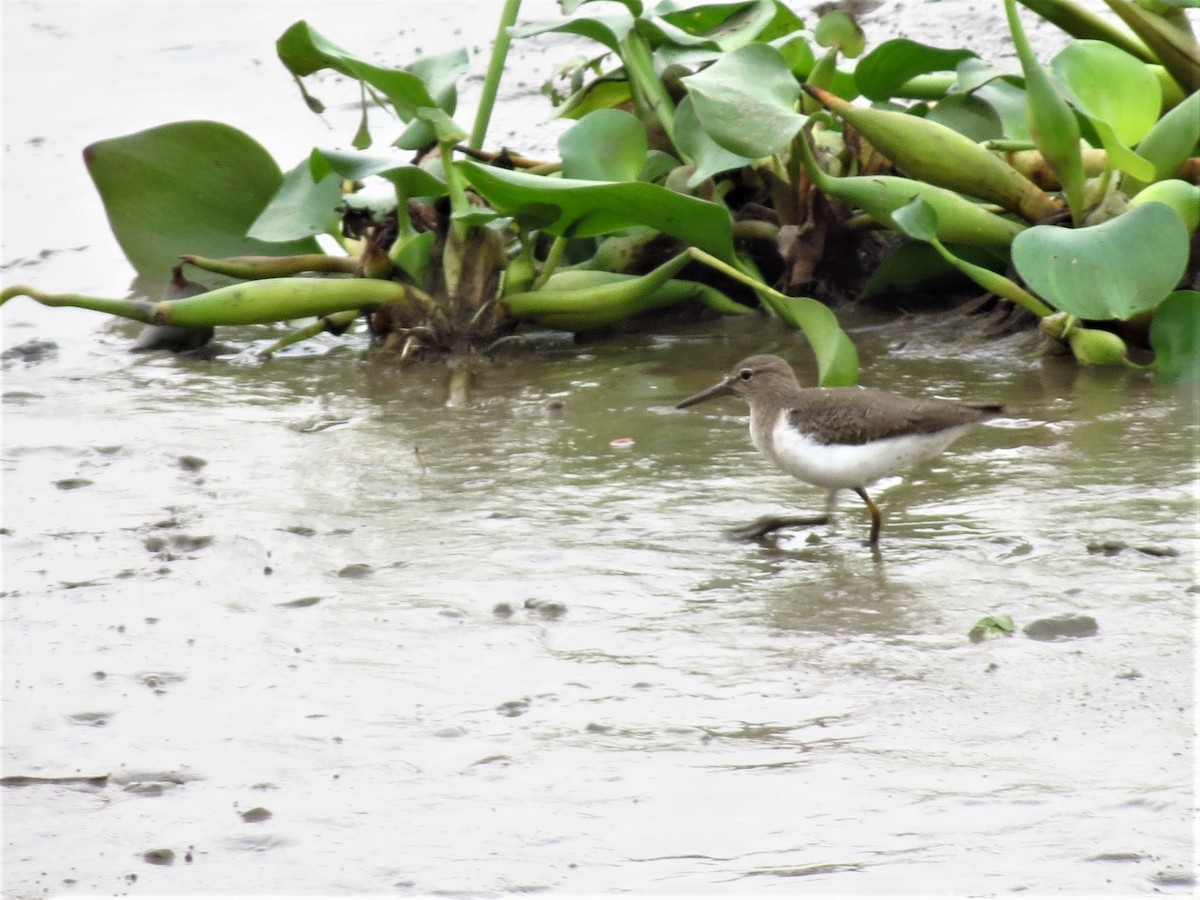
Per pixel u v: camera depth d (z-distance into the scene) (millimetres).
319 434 12539
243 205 15773
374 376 14156
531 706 7891
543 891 6312
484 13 24984
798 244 14875
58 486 11469
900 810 6746
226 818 7000
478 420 12750
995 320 14336
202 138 15484
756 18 15555
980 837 6496
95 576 9797
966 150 13562
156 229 15781
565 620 8914
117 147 15469
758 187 15719
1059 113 12891
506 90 21844
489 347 14594
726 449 11891
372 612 9125
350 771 7344
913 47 14852
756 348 14453
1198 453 11055
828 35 14727
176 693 8211
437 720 7789
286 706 8016
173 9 26703
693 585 9367
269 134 20672
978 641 8336
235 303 14117
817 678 8047
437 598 9281
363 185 16531
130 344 15312
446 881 6418
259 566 9875
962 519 10219
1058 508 10227
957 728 7426
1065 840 6441
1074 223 13484
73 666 8562
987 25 21297
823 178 13750
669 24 15984
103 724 7898
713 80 13242
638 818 6809
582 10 24047
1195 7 13844
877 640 8461
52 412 13289
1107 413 12031
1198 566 9141
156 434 12625
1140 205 12336
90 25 26203
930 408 9922
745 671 8172
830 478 9984
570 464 11633
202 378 14250
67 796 7234
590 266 15172
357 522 10586
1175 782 6816
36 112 22500
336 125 21016
